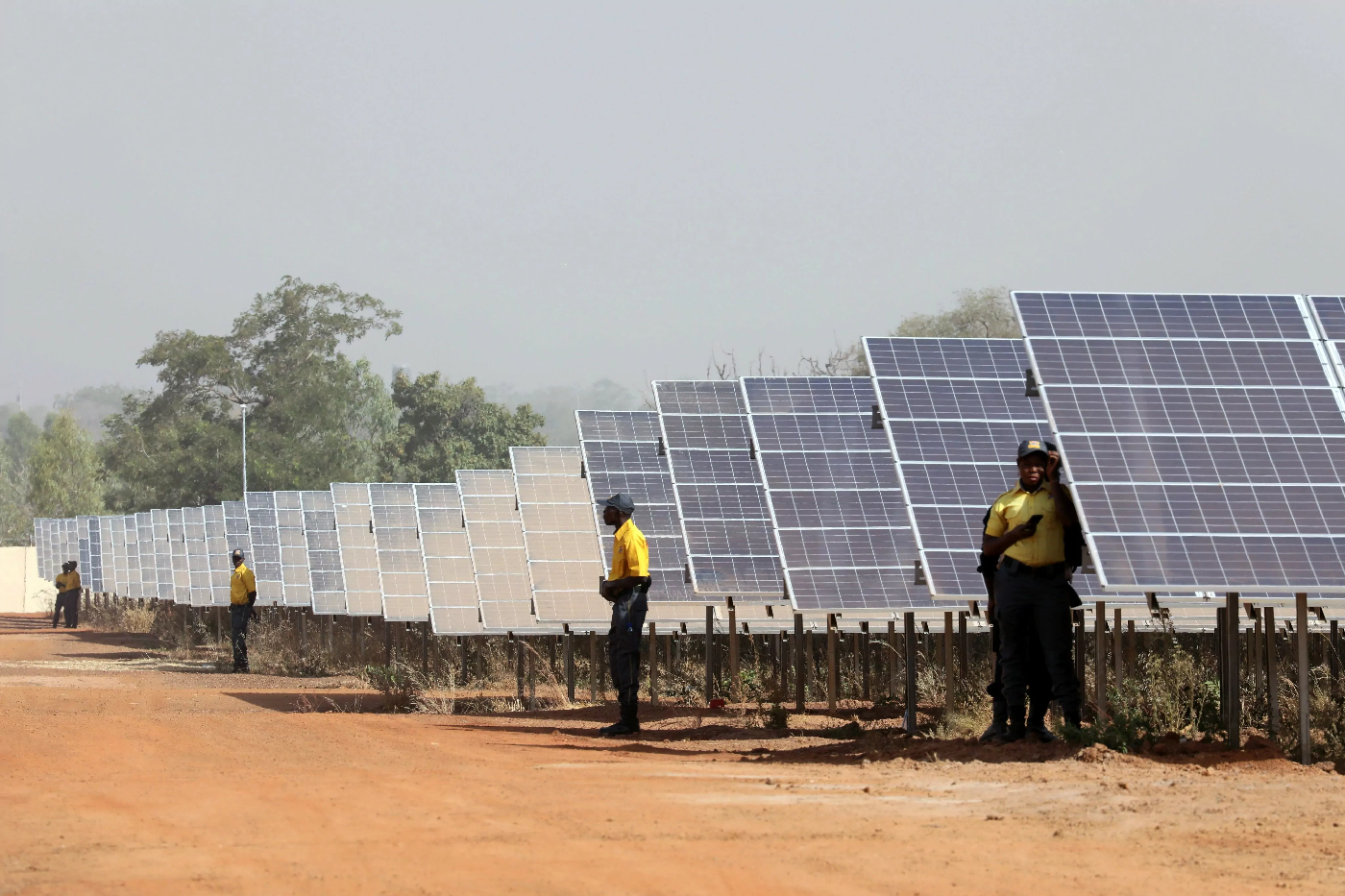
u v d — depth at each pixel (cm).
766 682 5925
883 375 4362
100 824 2284
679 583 5528
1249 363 3509
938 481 4050
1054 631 3234
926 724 4219
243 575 8075
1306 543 3116
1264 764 2928
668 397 5725
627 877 1862
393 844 2105
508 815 2373
